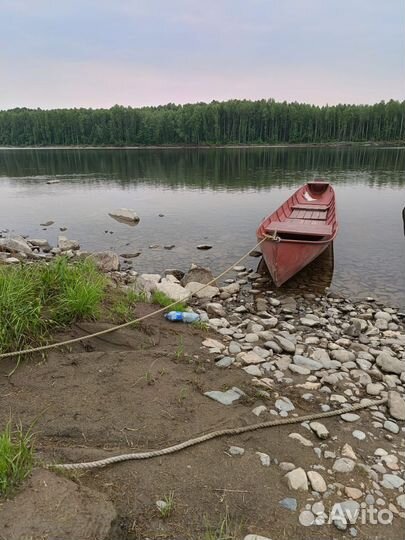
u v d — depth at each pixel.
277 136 95.62
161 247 13.64
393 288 9.95
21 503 2.52
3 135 96.69
